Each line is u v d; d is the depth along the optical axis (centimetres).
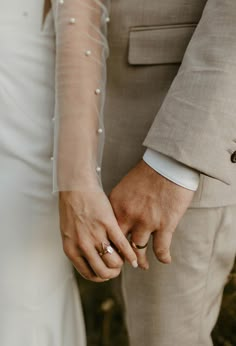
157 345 134
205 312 134
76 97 114
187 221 123
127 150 124
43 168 125
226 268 135
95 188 112
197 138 105
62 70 115
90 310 204
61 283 134
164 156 109
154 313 132
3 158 126
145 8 117
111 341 194
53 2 118
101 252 112
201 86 106
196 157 105
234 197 123
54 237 130
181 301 130
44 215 128
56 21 117
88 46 116
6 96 122
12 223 127
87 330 200
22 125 123
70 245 114
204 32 108
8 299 129
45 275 130
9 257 128
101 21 119
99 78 117
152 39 117
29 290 129
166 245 112
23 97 122
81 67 115
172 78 118
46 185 126
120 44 121
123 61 122
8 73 121
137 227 113
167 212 110
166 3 116
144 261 117
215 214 124
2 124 124
